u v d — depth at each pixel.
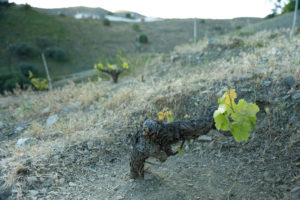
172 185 1.55
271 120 1.94
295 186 1.38
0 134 2.55
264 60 2.84
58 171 1.68
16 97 4.46
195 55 4.11
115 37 16.86
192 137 1.40
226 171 1.64
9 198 1.44
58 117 2.76
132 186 1.56
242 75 2.50
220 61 3.50
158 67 4.21
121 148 1.98
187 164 1.76
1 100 4.19
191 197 1.43
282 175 1.49
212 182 1.55
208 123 1.38
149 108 2.39
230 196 1.42
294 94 2.05
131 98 2.73
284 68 2.40
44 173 1.65
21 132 2.56
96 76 5.64
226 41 4.14
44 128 2.49
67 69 12.11
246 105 1.09
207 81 2.62
